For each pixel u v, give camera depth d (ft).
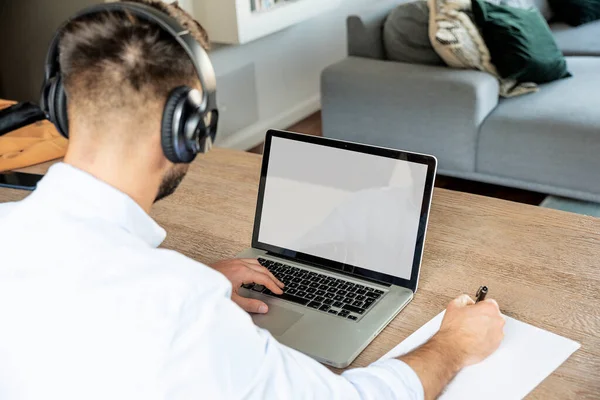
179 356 2.27
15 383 2.40
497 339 3.29
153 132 2.47
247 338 2.40
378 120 10.36
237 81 12.10
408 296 3.76
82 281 2.29
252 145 12.80
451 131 9.77
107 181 2.47
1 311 2.36
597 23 12.71
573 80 10.27
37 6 10.22
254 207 4.76
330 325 3.57
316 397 2.53
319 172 4.15
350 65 10.59
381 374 2.85
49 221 2.39
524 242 4.14
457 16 9.87
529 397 3.01
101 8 2.49
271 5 11.19
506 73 9.88
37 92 10.89
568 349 3.27
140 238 2.47
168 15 2.49
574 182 9.20
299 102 13.87
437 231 4.33
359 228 4.02
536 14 10.43
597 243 4.08
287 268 4.12
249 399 2.39
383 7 11.25
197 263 2.44
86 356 2.29
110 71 2.36
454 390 3.07
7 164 5.46
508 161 9.55
